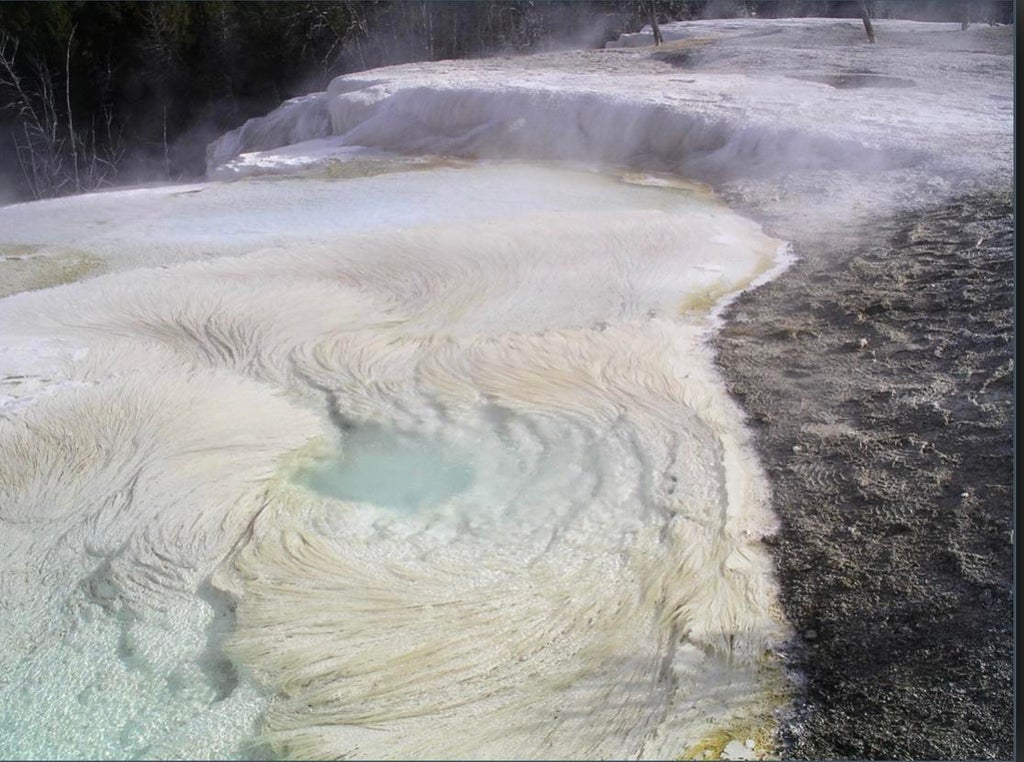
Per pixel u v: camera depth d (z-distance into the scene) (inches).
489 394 304.2
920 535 220.2
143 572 231.9
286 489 261.1
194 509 253.0
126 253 472.4
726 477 253.0
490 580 220.4
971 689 179.2
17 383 323.0
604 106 659.4
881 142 529.3
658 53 928.3
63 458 280.4
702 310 368.5
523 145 681.6
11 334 365.1
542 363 322.3
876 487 240.7
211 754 183.3
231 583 223.1
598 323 355.6
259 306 382.9
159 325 370.6
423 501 257.3
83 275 442.9
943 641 190.2
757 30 1027.3
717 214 498.0
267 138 937.5
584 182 587.8
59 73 1290.6
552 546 231.9
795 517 236.4
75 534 248.5
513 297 384.2
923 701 179.2
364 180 620.7
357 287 404.5
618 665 193.5
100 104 1333.7
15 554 242.7
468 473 268.1
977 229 404.2
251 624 209.6
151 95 1362.0
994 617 192.5
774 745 175.0
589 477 259.4
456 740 178.2
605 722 180.5
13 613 224.1
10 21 1263.5
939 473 240.7
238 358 341.1
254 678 196.9
